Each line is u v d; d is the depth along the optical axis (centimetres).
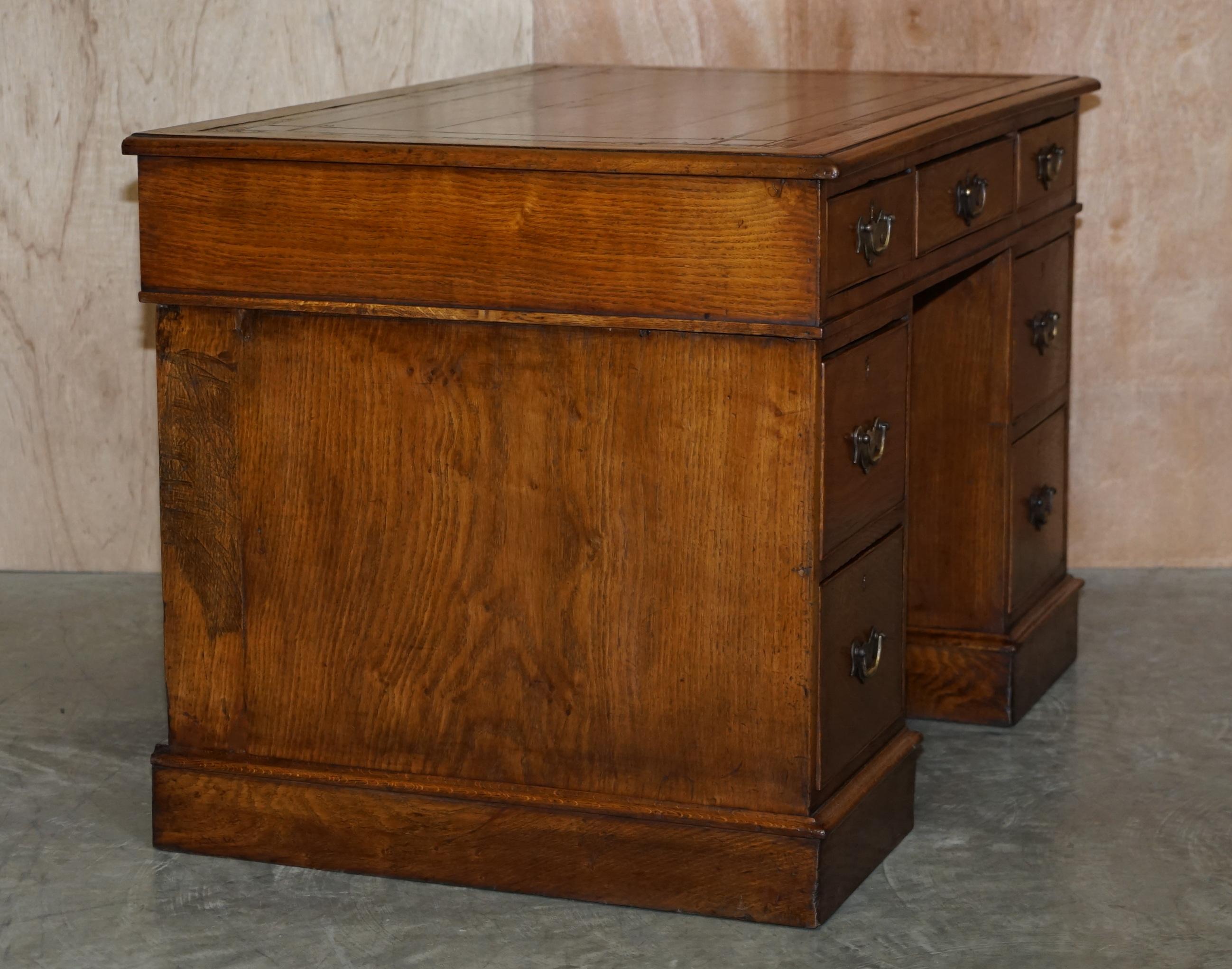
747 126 233
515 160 211
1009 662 288
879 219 216
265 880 235
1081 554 373
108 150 356
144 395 367
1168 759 274
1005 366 284
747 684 218
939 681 293
